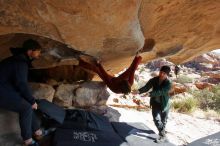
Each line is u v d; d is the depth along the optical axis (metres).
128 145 4.95
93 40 4.25
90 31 4.00
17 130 4.39
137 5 3.79
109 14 3.70
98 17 3.71
